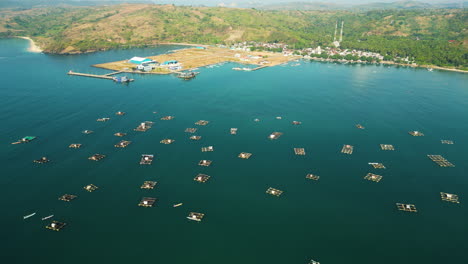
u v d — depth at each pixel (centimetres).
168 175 15250
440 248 11012
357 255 10669
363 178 15150
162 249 10900
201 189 14188
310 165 16300
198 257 10556
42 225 12012
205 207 12988
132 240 11288
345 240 11331
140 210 12812
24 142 18675
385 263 10362
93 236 11475
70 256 10638
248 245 11062
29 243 11169
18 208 12888
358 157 17175
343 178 15150
